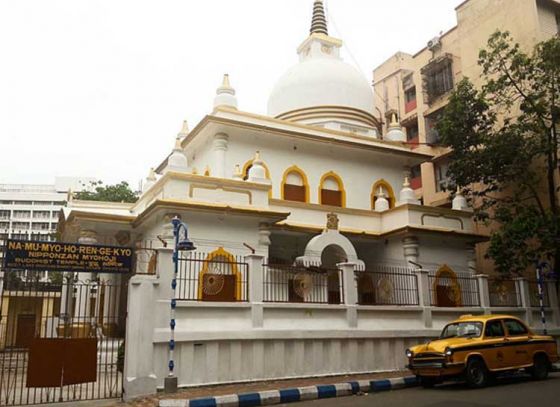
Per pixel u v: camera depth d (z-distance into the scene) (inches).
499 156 804.0
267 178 816.9
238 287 587.8
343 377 533.3
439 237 845.8
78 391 472.7
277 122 873.5
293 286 581.3
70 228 877.2
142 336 443.5
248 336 494.6
